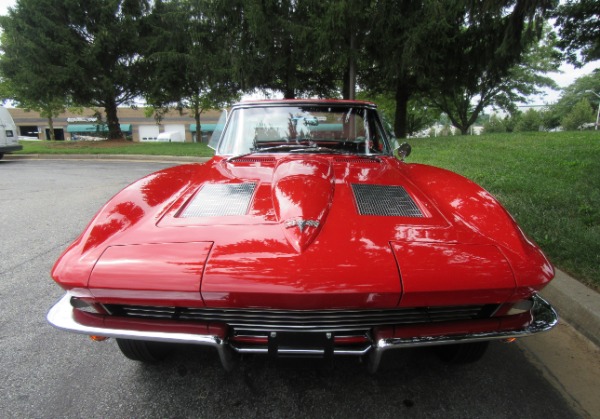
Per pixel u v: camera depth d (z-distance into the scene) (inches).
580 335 90.6
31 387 73.6
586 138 398.0
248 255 55.8
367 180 83.1
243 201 72.1
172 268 54.9
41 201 238.2
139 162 470.0
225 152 110.0
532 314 63.6
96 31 627.5
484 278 55.1
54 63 612.4
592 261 109.3
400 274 53.9
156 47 649.0
